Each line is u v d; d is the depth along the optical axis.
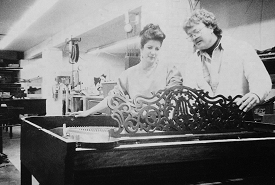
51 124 2.21
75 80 10.53
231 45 2.60
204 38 2.54
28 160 1.82
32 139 1.72
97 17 7.99
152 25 2.38
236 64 2.56
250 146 1.50
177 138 1.55
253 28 3.14
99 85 8.99
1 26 10.18
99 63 15.41
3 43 13.97
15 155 5.36
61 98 11.33
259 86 2.42
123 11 6.46
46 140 1.43
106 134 1.54
